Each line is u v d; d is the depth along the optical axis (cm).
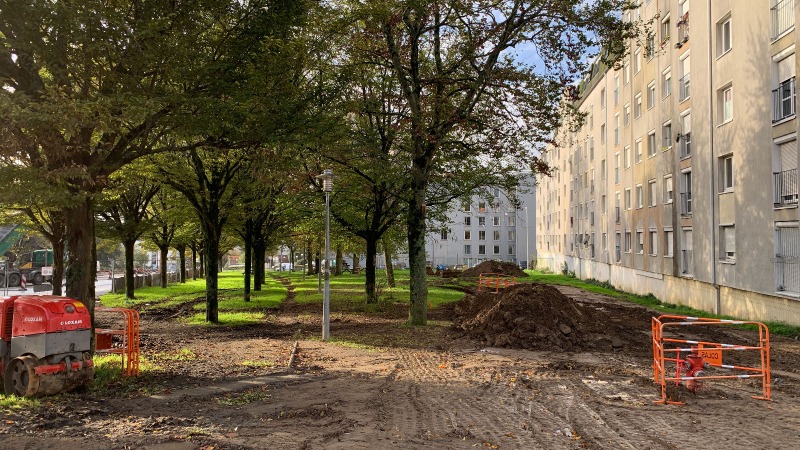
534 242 8300
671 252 2784
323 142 1407
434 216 2409
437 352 1255
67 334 802
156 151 1135
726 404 770
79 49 917
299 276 5616
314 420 685
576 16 1540
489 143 1766
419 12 1539
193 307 2403
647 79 3130
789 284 1678
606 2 1552
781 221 1700
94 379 914
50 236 2162
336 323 1833
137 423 665
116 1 941
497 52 1634
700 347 883
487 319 1473
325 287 1466
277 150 1242
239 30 1152
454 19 1675
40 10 829
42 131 854
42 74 1127
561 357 1191
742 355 1230
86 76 924
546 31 1619
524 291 1514
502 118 1730
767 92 1780
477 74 1686
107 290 4022
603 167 4275
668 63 2758
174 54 989
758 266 1839
